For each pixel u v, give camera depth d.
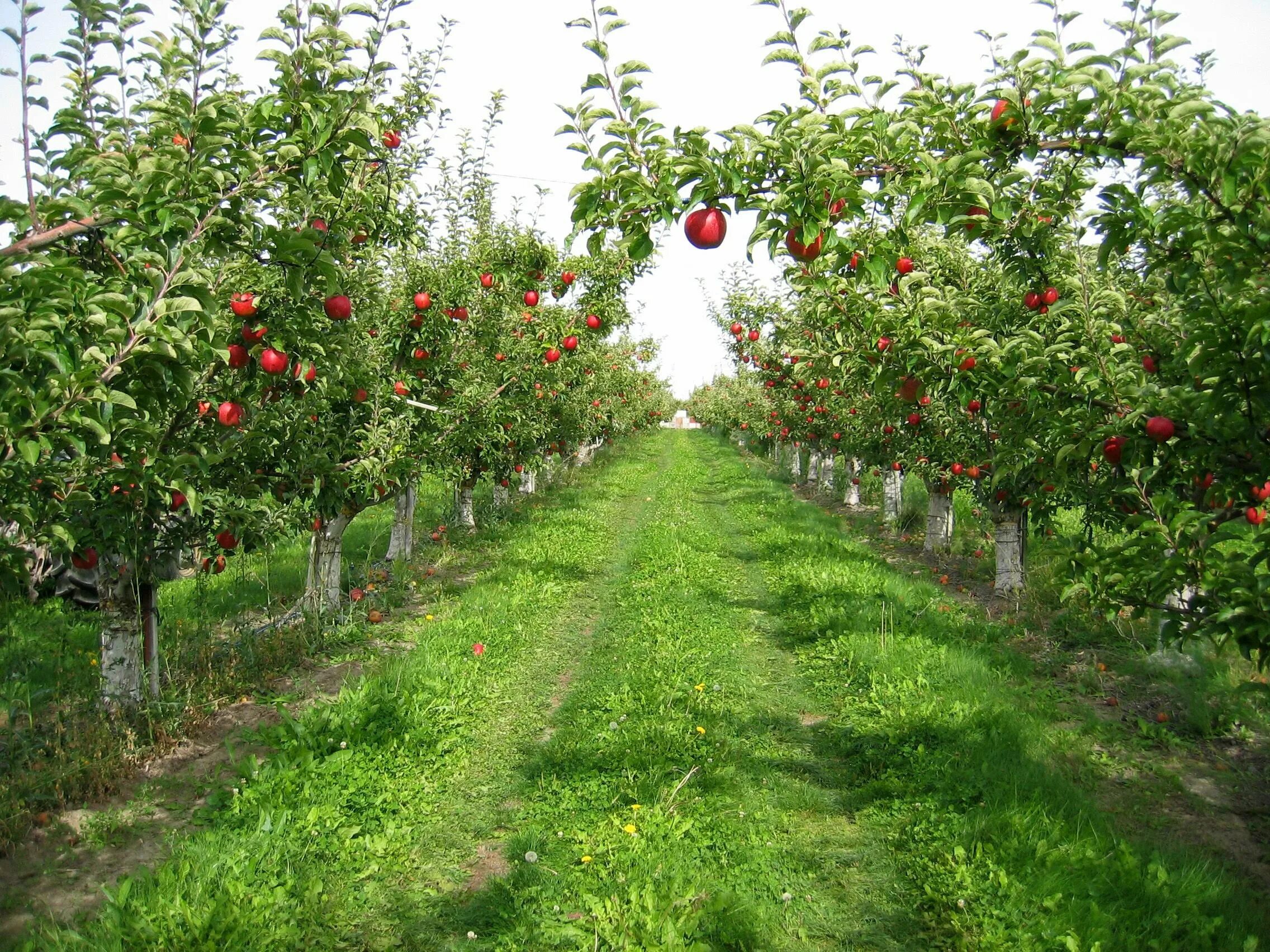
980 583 10.39
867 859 4.16
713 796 4.69
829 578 9.61
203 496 4.83
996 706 5.78
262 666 6.85
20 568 3.10
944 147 3.26
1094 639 7.45
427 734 5.40
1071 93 2.88
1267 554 2.91
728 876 3.97
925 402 8.12
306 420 6.04
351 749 5.04
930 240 7.96
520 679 6.83
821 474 20.14
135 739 5.17
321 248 3.68
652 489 21.17
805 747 5.51
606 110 3.09
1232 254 2.86
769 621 8.61
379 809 4.51
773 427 22.38
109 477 4.25
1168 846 4.11
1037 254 5.33
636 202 3.01
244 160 3.43
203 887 3.64
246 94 5.19
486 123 10.48
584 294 11.19
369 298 7.30
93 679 6.32
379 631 8.24
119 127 4.06
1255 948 3.17
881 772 4.99
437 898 3.84
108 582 5.35
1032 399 4.61
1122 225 3.14
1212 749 5.43
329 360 5.38
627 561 11.64
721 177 2.96
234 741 5.52
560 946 3.50
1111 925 3.37
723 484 22.19
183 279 3.17
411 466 8.26
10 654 6.51
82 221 3.01
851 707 6.05
